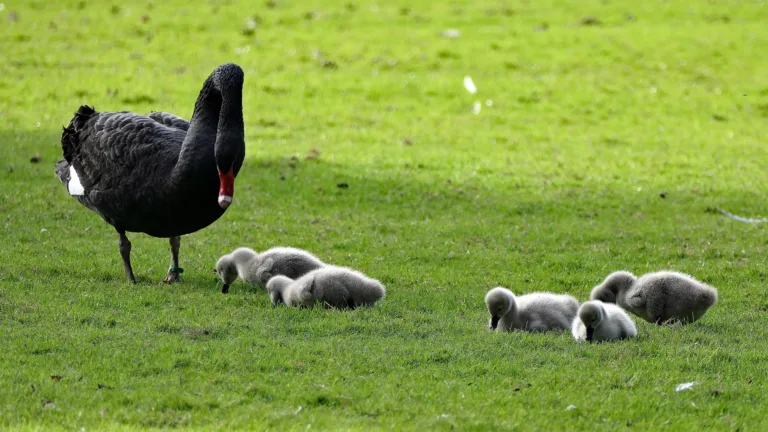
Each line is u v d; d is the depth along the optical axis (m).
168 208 12.16
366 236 17.25
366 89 32.34
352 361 9.84
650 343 10.98
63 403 8.34
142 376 9.17
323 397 8.73
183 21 39.69
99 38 36.53
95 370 9.20
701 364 10.14
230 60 34.66
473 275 14.93
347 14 41.97
